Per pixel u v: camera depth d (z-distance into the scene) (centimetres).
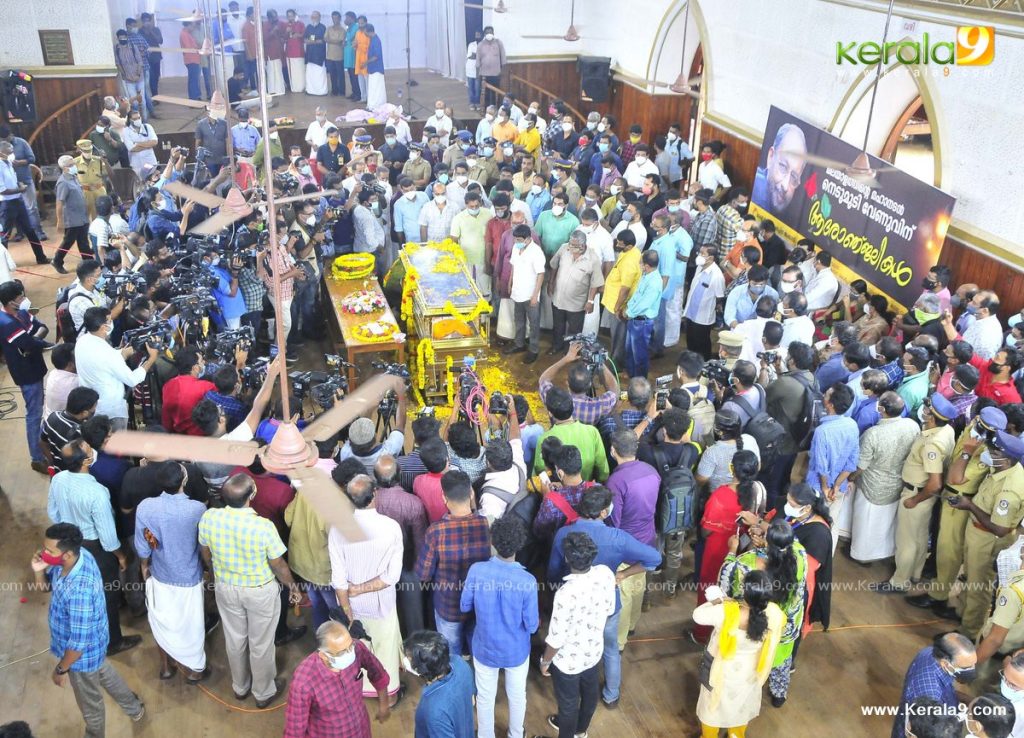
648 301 814
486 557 468
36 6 1323
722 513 515
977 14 728
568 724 472
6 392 827
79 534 436
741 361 595
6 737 358
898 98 879
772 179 993
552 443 508
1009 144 714
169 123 1422
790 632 479
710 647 462
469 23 1697
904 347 703
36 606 586
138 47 1398
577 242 835
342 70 1638
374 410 614
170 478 476
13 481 706
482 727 479
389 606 485
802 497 489
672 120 1388
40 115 1384
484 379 851
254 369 612
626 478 507
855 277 850
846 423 569
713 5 1148
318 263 910
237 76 1538
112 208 913
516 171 1104
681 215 937
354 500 456
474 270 937
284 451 265
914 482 580
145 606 579
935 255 743
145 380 662
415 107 1558
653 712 521
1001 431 516
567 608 438
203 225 539
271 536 470
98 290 725
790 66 996
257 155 1079
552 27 1572
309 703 398
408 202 971
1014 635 510
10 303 669
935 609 602
